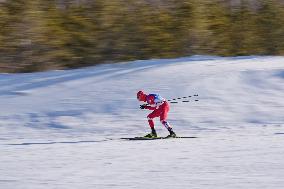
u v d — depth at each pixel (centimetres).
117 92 4494
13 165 2288
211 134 3341
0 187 1872
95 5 7319
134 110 4034
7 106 4156
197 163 2322
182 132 3459
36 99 4350
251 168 2197
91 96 4397
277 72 5216
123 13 7412
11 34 6588
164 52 7456
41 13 6894
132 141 3069
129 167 2238
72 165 2288
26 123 3738
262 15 8544
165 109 3206
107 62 7119
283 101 4356
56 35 6919
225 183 1919
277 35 8550
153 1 7600
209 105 4178
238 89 4628
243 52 8300
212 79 4875
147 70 5266
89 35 7188
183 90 4541
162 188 1855
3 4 6656
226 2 8294
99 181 1967
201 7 7806
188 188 1850
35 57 6644
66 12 7225
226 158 2445
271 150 2664
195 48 7694
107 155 2552
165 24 7556
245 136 3222
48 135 3378
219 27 8050
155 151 2670
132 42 7362
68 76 5166
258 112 4053
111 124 3700
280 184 1897
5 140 3170
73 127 3631
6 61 6488
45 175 2072
